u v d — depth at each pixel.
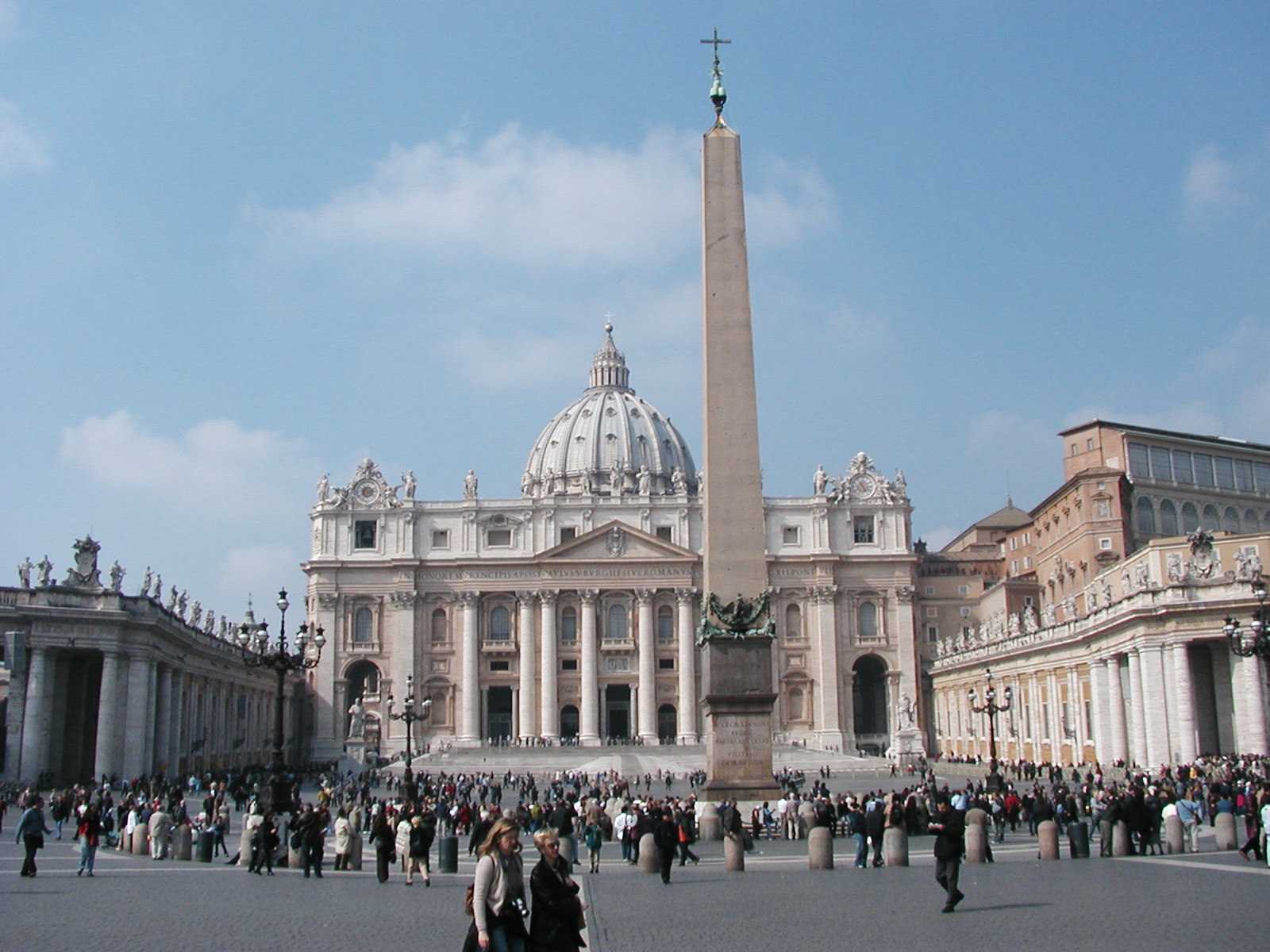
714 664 34.75
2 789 55.88
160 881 25.77
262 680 108.81
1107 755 68.62
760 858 30.48
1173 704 58.44
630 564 124.75
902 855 28.06
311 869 29.59
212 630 91.44
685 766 95.00
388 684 123.62
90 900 21.67
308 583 126.94
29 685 60.84
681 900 21.52
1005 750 93.19
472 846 29.56
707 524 35.03
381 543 126.44
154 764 69.12
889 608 127.25
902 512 129.12
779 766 94.81
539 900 11.38
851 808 37.62
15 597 61.12
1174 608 58.22
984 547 138.25
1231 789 39.66
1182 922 16.67
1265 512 107.81
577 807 44.50
